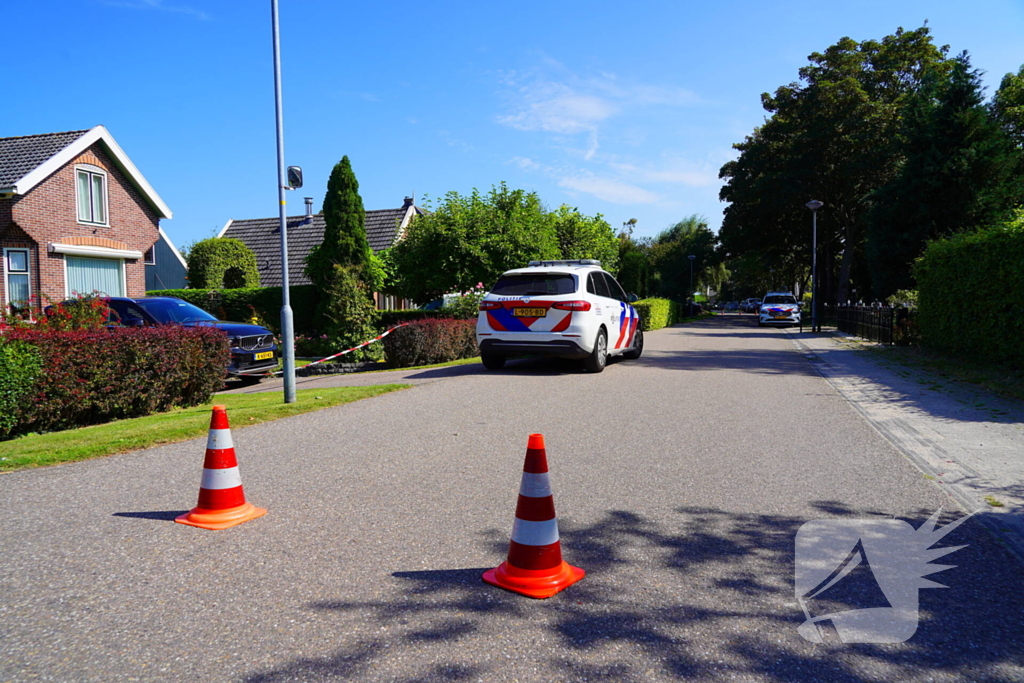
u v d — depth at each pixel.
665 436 6.90
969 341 13.77
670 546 3.98
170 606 3.22
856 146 36.81
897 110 35.50
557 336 11.63
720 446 6.47
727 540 4.07
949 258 14.74
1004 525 4.33
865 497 4.91
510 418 7.82
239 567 3.67
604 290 13.04
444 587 3.44
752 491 5.04
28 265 19.11
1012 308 11.69
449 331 16.70
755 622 3.08
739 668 2.71
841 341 22.28
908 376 12.01
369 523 4.35
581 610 3.20
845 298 41.16
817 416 8.07
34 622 3.07
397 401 9.02
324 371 16.50
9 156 19.81
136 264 22.66
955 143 24.48
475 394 9.59
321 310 25.27
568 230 24.86
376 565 3.70
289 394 10.04
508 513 4.54
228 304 27.59
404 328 15.82
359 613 3.16
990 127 24.11
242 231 40.62
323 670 2.68
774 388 10.39
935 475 5.48
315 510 4.60
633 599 3.31
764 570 3.64
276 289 27.36
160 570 3.63
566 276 11.87
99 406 8.82
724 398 9.34
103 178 21.27
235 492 4.50
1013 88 28.48
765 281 86.75
